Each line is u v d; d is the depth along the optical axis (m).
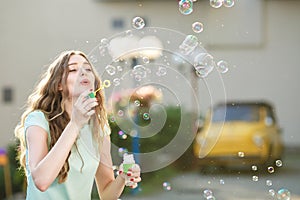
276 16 21.08
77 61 3.49
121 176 3.62
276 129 14.10
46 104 3.44
